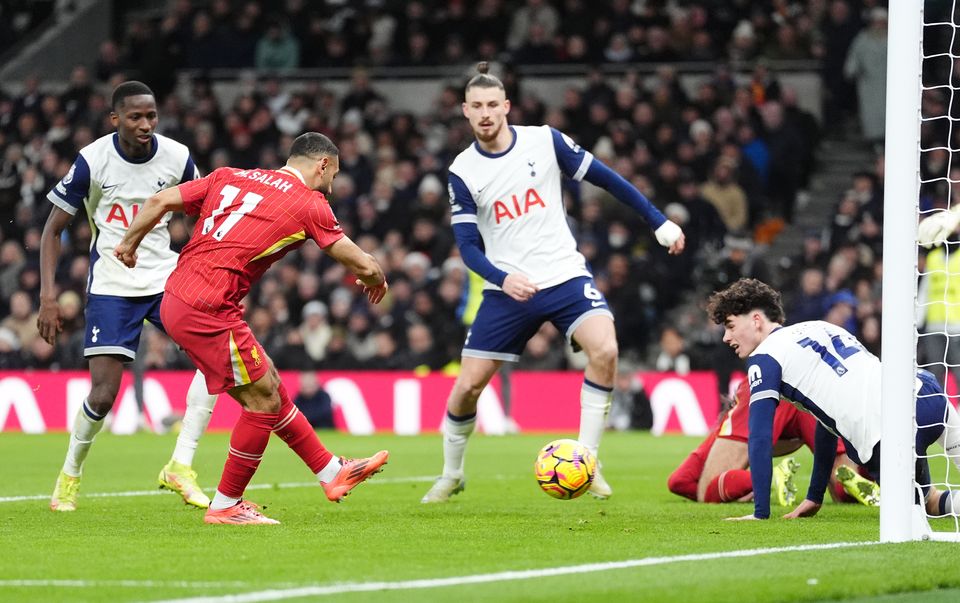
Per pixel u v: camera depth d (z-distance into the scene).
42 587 11.91
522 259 21.12
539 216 21.09
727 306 18.30
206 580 12.30
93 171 19.62
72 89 62.53
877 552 14.17
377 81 63.09
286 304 51.19
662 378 45.00
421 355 47.09
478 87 20.70
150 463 31.16
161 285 19.92
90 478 26.89
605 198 51.88
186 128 60.31
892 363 15.38
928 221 16.50
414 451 36.34
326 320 50.84
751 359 17.89
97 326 19.66
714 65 57.78
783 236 53.62
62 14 70.94
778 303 18.30
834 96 57.00
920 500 15.57
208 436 43.22
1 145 62.34
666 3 60.41
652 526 17.09
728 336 18.44
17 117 62.62
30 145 61.66
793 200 54.19
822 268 48.78
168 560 13.66
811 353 17.64
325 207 17.02
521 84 59.69
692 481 21.83
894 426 15.35
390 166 56.88
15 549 14.62
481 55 62.00
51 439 41.91
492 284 21.06
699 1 59.62
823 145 57.47
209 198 17.14
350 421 46.66
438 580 12.23
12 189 60.28
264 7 68.06
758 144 53.47
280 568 13.05
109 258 19.77
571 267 21.19
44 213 57.53
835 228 49.34
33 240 54.62
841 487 21.06
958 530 16.45
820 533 16.23
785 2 58.41
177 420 44.69
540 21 61.06
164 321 16.97
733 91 55.47
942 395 17.45
